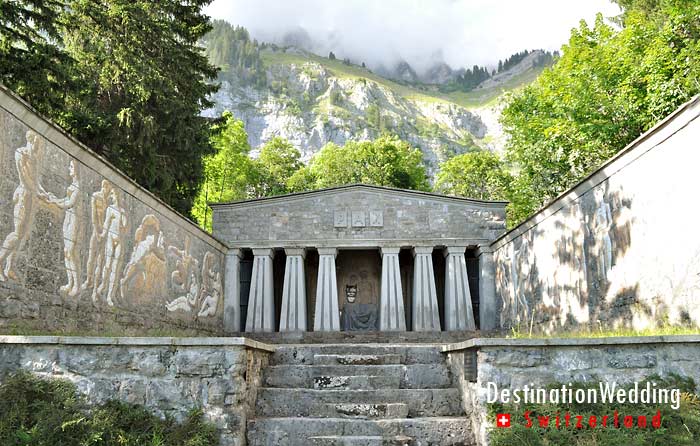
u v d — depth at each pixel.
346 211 24.19
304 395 8.48
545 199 28.16
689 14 19.03
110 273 13.02
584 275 14.43
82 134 19.83
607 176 13.20
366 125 138.00
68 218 11.31
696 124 9.91
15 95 9.45
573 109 22.45
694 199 9.95
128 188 13.98
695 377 7.08
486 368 7.38
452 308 23.25
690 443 6.43
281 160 53.94
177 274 17.61
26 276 9.91
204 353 7.42
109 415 7.05
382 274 23.64
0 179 9.28
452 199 24.12
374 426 7.73
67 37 20.78
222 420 7.19
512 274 20.56
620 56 22.84
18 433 6.64
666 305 10.86
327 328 23.27
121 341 7.44
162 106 22.08
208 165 38.34
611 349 7.30
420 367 9.24
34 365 7.42
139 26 21.12
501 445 6.75
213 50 169.75
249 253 25.25
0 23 15.12
